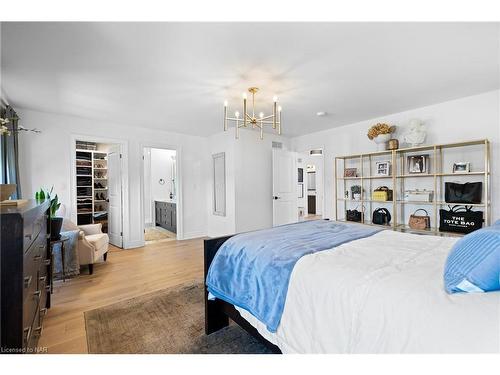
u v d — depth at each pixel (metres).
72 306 2.28
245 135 4.91
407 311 0.91
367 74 2.47
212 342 1.74
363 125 4.29
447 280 1.00
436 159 3.21
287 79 2.56
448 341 0.78
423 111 3.54
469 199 2.97
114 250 4.34
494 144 2.98
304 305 1.21
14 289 1.05
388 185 3.97
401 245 1.73
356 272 1.19
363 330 0.98
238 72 2.39
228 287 1.63
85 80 2.55
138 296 2.49
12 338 1.05
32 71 2.34
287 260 1.43
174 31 1.76
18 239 1.06
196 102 3.24
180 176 5.20
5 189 1.49
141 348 1.68
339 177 4.55
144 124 4.42
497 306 0.84
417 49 2.02
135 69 2.32
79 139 3.99
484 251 0.94
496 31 1.77
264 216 5.18
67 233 3.01
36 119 3.59
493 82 2.70
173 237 5.49
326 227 2.39
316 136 5.10
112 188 4.75
